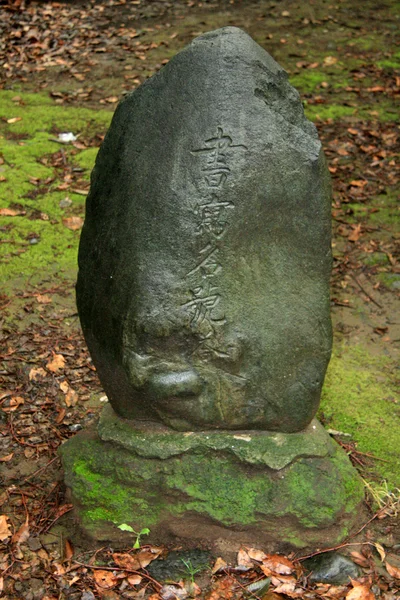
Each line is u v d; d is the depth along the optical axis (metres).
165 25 11.19
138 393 3.87
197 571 3.85
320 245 3.84
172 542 3.97
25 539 4.02
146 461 3.90
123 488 3.95
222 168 3.64
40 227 6.87
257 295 3.77
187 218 3.64
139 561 3.87
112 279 3.82
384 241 6.90
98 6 11.69
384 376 5.41
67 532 4.08
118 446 3.96
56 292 6.11
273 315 3.80
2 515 4.18
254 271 3.75
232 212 3.65
